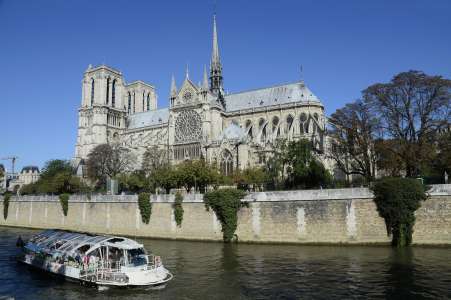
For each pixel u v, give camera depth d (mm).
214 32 160500
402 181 56344
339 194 60375
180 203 73562
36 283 42875
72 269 43188
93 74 184000
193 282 40844
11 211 112625
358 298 34406
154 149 142250
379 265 45344
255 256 53656
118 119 184125
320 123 129125
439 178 74250
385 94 73750
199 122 138500
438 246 54500
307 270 44438
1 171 169375
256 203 66062
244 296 35875
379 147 72125
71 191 124188
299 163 85562
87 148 176500
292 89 143125
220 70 158000
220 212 68688
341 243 59281
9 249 66375
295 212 63000
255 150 111875
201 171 88375
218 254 56031
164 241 71750
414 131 71375
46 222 100375
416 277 39938
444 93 68938
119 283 39281
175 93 147250
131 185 110375
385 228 57219
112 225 83375
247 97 151375
